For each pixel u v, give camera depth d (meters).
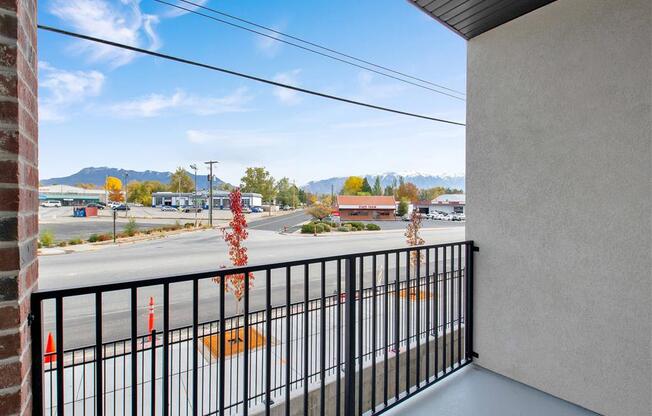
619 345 1.96
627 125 1.93
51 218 35.59
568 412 2.06
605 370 2.01
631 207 1.91
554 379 2.22
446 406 2.11
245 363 1.52
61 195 51.66
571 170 2.15
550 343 2.24
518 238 2.39
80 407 3.38
